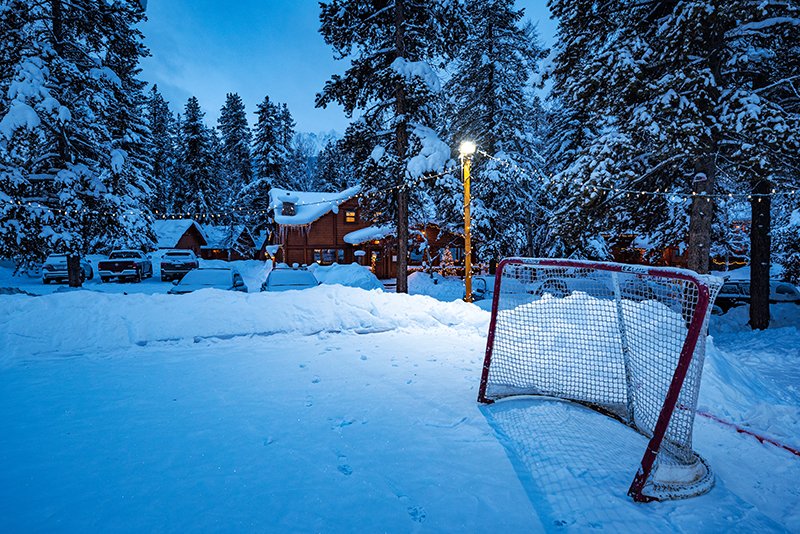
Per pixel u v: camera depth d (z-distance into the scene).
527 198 23.80
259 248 46.34
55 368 5.74
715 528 2.59
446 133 24.19
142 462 3.27
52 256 22.38
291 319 8.18
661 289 3.75
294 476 3.10
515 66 23.00
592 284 5.49
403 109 16.86
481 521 2.62
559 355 4.86
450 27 16.22
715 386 5.07
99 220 16.59
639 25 11.07
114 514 2.60
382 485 3.00
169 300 8.06
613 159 10.72
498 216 23.56
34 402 4.49
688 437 3.18
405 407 4.53
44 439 3.62
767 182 11.41
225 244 44.34
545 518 2.65
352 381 5.39
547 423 4.11
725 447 3.82
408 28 16.36
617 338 4.80
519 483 3.05
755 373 6.33
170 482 2.99
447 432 3.92
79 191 15.86
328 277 24.64
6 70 14.09
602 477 3.14
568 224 12.20
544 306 5.37
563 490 2.97
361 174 17.53
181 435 3.77
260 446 3.58
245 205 42.25
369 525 2.55
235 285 13.20
